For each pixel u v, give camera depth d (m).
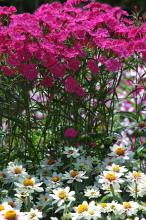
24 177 4.03
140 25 4.92
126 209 3.65
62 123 4.75
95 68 4.29
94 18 4.57
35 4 10.23
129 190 4.02
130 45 4.39
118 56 4.46
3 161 4.61
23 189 3.86
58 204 3.71
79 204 3.97
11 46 4.24
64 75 4.48
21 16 4.42
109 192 4.08
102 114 4.70
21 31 4.19
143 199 4.10
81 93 4.30
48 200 3.89
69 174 4.04
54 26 4.35
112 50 4.41
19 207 3.79
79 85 4.38
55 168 4.36
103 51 4.55
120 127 4.98
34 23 4.34
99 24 4.61
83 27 4.32
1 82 4.43
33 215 3.60
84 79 4.73
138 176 3.97
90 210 3.59
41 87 4.74
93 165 4.48
